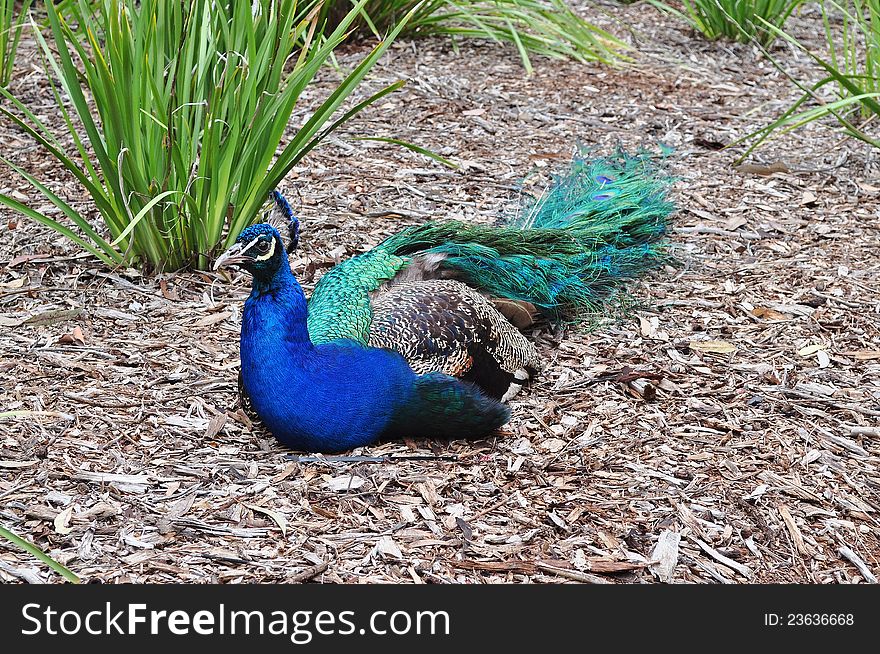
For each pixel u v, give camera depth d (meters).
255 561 3.37
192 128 5.38
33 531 3.45
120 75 4.86
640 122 7.83
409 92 8.04
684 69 9.01
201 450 3.96
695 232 6.16
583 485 3.83
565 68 8.80
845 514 3.72
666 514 3.68
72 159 6.75
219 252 5.45
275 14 5.11
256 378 3.80
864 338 4.99
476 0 9.02
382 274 4.34
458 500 3.71
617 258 5.31
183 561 3.36
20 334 4.75
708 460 4.01
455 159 7.07
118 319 4.93
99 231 5.83
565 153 7.23
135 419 4.14
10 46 8.41
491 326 4.22
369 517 3.60
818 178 6.99
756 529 3.62
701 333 5.04
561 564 3.41
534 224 5.38
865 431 4.21
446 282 4.38
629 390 4.51
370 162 6.93
